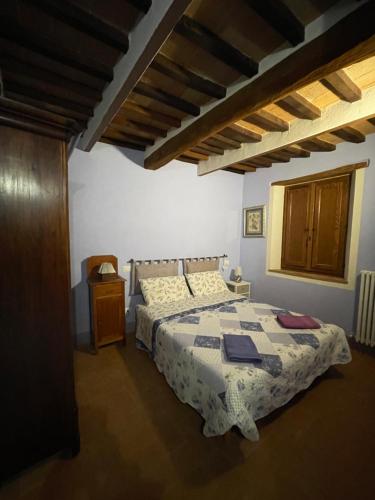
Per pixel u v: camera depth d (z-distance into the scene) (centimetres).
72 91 158
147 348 240
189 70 140
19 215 109
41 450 124
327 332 196
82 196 259
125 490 117
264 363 152
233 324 213
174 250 335
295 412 169
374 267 253
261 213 372
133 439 147
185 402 166
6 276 108
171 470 127
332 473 126
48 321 121
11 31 107
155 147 262
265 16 101
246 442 145
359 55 103
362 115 170
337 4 102
